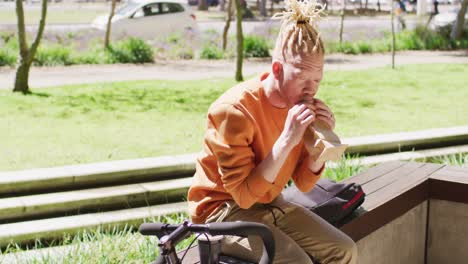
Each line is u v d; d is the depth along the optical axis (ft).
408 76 57.52
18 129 35.55
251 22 108.58
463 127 35.76
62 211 24.41
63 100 43.57
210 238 8.79
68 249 19.39
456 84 53.47
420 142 33.12
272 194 10.64
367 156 31.73
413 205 15.88
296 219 11.03
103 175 26.21
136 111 40.91
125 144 32.78
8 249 21.44
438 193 16.52
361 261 14.26
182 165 27.50
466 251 16.40
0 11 137.59
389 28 86.43
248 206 9.97
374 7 157.48
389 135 33.63
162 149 31.86
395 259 15.74
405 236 16.01
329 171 24.03
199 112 41.04
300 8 9.62
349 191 13.57
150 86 49.80
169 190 25.98
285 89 9.88
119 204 25.27
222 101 9.92
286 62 9.77
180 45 71.97
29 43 66.18
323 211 13.05
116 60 65.98
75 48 69.05
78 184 25.82
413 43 80.89
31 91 46.32
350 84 52.65
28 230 22.63
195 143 33.22
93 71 59.67
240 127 9.70
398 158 31.32
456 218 16.39
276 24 80.12
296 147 10.61
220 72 59.36
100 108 41.47
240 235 7.97
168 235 7.98
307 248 11.09
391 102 45.47
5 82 50.96
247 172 9.83
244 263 10.36
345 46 76.02
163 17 79.46
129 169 26.58
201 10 153.99
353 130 36.65
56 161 29.48
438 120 39.96
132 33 77.15
